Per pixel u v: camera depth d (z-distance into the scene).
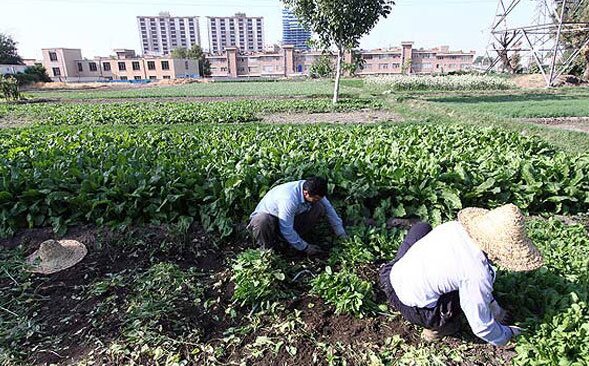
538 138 9.82
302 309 4.17
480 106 20.22
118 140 10.02
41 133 11.64
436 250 3.06
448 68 105.75
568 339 3.13
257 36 172.25
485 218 2.90
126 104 24.86
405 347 3.60
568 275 3.99
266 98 29.77
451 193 6.02
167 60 92.81
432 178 6.24
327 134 10.48
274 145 8.84
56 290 4.59
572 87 34.19
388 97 26.88
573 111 17.62
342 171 6.50
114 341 3.76
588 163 6.86
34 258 5.16
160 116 17.94
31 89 53.44
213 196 5.92
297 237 4.79
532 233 5.19
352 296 4.04
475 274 2.89
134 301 4.26
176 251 5.32
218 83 60.62
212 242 5.50
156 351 3.61
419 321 3.40
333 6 20.91
